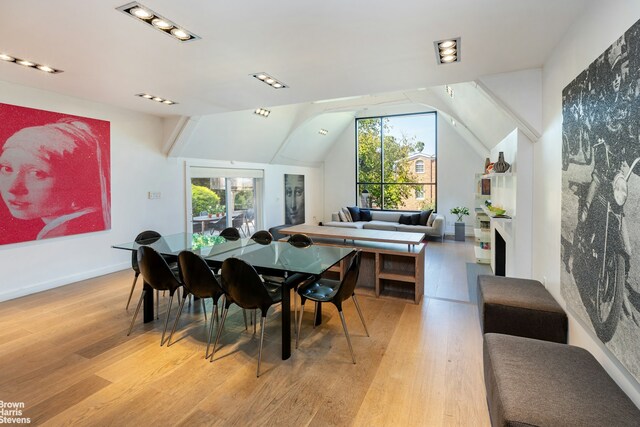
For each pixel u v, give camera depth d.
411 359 2.44
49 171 3.85
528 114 2.88
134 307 3.44
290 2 1.80
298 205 9.12
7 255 3.58
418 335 2.83
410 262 3.97
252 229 7.61
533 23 2.05
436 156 8.83
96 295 3.76
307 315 3.29
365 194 9.82
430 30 2.15
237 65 2.82
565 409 1.33
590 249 1.68
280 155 7.88
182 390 2.07
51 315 3.21
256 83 3.37
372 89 3.59
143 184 5.02
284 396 2.01
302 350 2.58
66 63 2.76
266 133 6.75
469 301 3.69
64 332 2.85
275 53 2.55
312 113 7.09
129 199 4.82
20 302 3.53
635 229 1.26
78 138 4.12
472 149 8.42
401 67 2.87
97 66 2.84
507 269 3.79
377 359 2.44
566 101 2.06
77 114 4.10
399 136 9.28
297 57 2.63
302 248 3.29
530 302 2.34
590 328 1.69
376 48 2.46
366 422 1.79
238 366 2.34
